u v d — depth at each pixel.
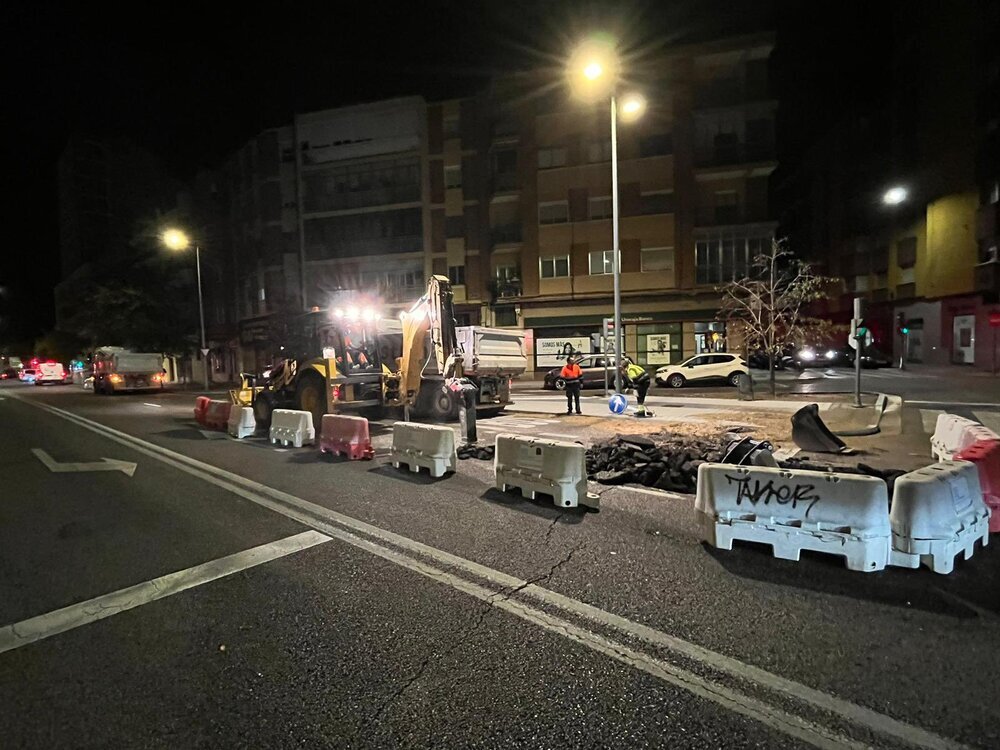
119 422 15.60
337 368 12.38
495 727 2.60
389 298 36.47
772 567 4.34
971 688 2.81
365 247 37.03
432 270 35.72
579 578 4.22
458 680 2.97
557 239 31.80
